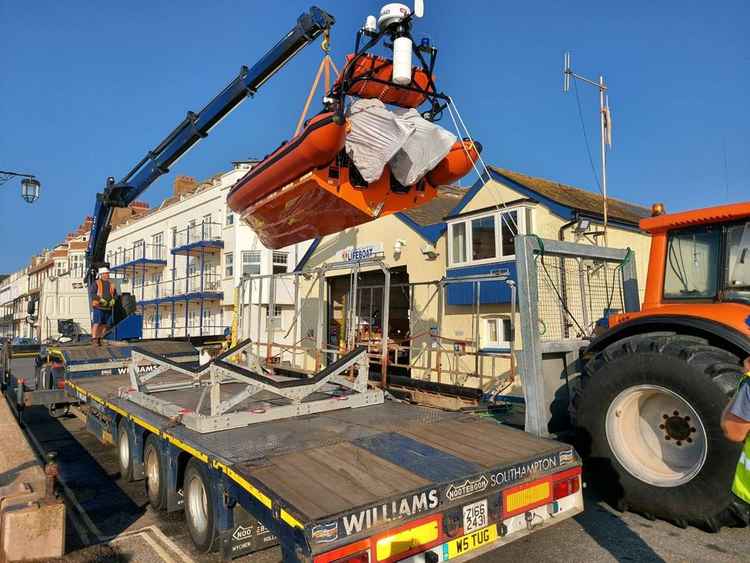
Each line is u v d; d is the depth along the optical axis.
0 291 68.12
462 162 5.52
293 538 2.51
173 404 4.94
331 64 5.79
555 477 3.49
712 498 3.70
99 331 10.79
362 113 4.89
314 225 6.09
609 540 4.06
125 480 5.66
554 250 4.92
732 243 4.29
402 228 13.59
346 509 2.54
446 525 2.87
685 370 3.83
